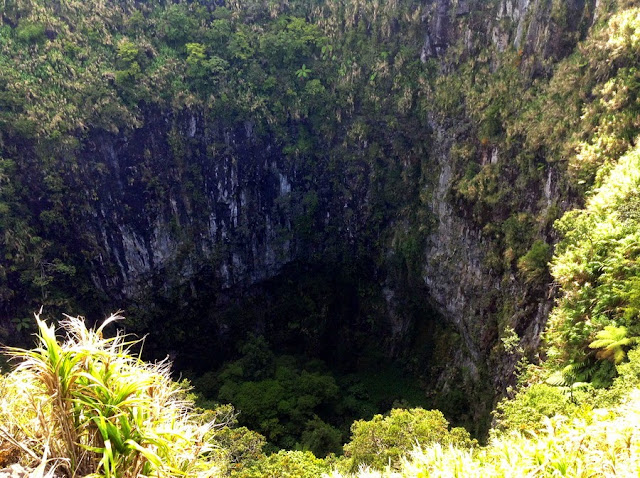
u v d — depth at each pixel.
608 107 20.47
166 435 5.51
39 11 33.38
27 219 32.56
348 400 37.12
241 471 18.12
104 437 5.05
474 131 31.14
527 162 25.98
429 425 17.11
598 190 18.16
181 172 38.25
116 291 38.16
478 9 31.88
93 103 33.69
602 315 13.98
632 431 6.68
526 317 24.09
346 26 38.84
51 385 5.21
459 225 32.53
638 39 19.83
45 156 32.50
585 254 16.08
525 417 12.68
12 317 32.28
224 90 37.91
